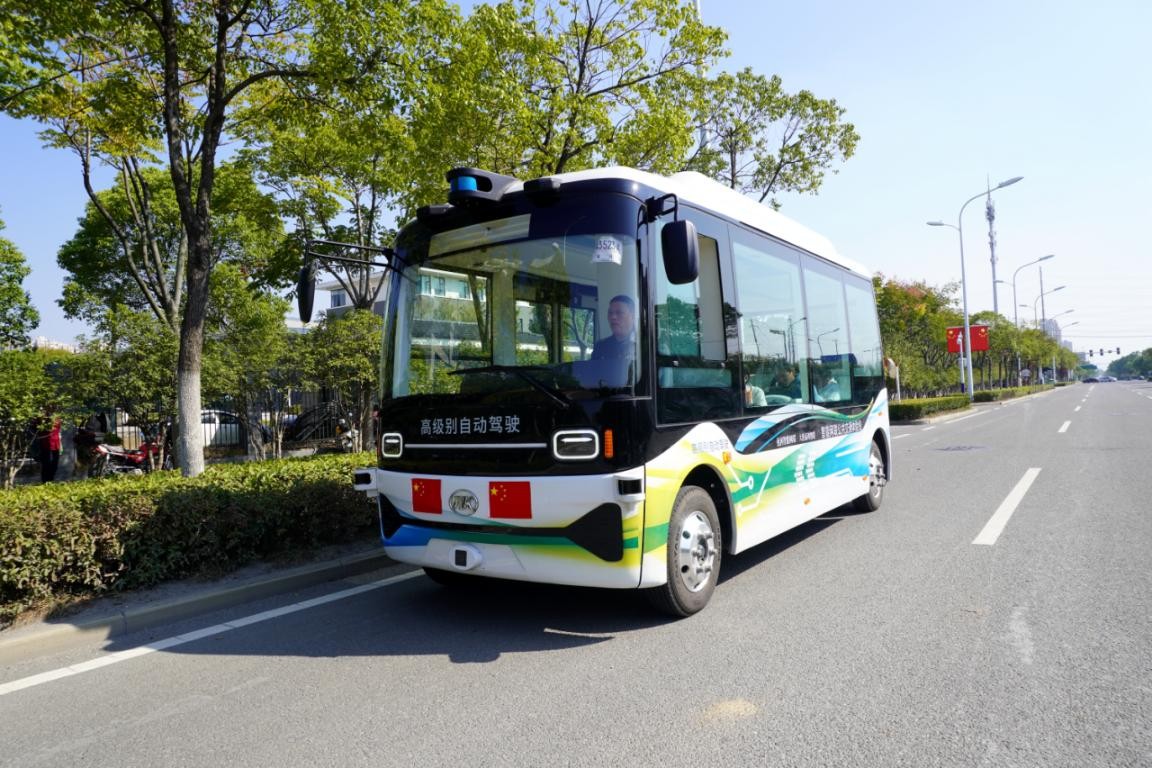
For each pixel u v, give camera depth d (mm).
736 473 5281
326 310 15023
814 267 7191
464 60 8531
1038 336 69188
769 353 6027
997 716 3227
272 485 6590
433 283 5066
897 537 6941
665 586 4547
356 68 7477
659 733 3154
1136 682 3539
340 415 16109
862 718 3242
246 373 14039
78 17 6859
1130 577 5305
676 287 4801
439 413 4719
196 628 4855
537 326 4559
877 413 8562
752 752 2963
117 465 15375
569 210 4602
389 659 4188
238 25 8359
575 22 10594
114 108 8367
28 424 11641
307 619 4984
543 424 4281
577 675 3846
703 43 11148
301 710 3535
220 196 13234
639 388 4297
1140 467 11078
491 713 3416
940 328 40062
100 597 5121
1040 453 13656
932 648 4066
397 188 12117
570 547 4242
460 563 4578
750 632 4430
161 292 13922
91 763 3092
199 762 3061
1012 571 5578
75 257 22094
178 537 5578
